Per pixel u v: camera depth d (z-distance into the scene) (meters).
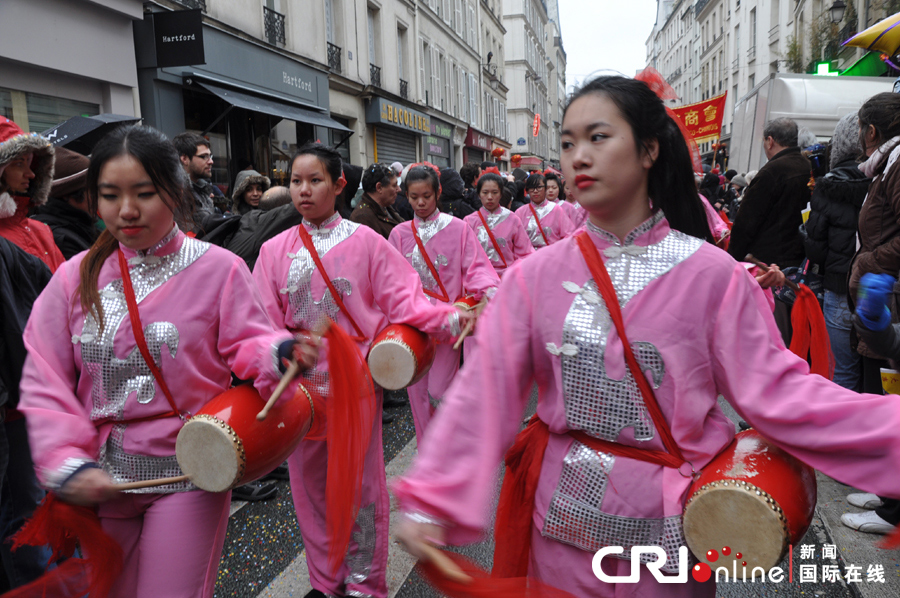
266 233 3.85
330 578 2.70
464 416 1.40
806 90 10.26
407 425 5.29
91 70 8.18
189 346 1.89
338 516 2.00
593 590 1.49
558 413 1.49
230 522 3.59
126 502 1.89
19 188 2.61
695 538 1.37
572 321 1.45
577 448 1.49
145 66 9.15
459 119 27.14
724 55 39.59
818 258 3.71
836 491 3.56
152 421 1.89
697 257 1.44
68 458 1.67
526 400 1.52
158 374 1.87
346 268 2.88
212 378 1.97
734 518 1.33
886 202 2.99
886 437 1.26
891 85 10.22
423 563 1.25
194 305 1.90
